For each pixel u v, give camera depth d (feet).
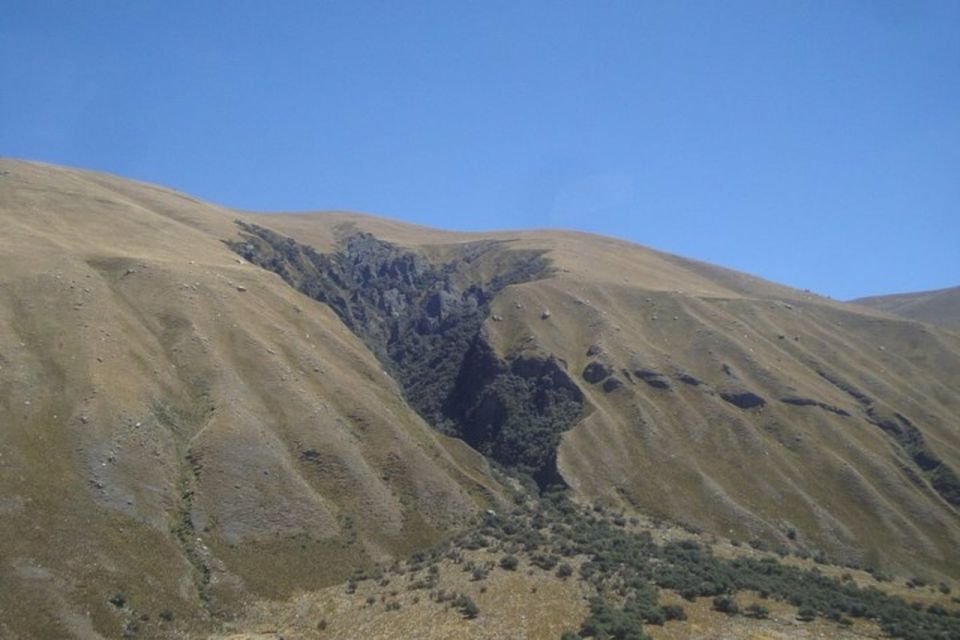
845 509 303.07
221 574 198.29
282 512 225.35
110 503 198.08
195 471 223.51
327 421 264.72
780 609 197.06
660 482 300.40
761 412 345.51
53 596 164.96
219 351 268.00
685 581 210.59
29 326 239.50
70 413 214.07
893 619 196.44
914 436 354.54
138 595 177.99
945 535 298.76
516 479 305.94
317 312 342.44
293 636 179.32
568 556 228.63
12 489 184.96
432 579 208.54
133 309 270.26
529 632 173.37
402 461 266.77
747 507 295.48
